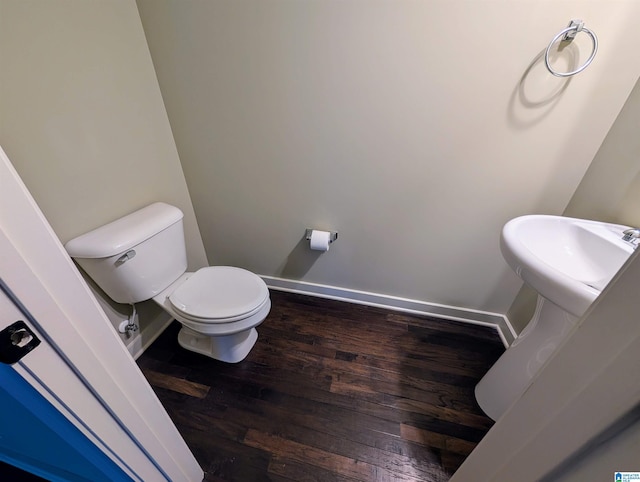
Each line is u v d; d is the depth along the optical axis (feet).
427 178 4.00
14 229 1.07
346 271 5.36
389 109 3.60
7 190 1.02
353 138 3.92
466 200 4.04
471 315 5.17
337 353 4.61
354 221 4.69
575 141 3.29
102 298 3.75
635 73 2.81
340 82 3.55
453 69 3.21
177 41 3.67
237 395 3.92
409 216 4.40
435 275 4.93
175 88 4.05
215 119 4.19
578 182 3.52
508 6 2.80
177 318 3.71
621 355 0.91
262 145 4.28
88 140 3.23
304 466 3.20
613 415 0.93
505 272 4.55
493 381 3.67
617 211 2.97
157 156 4.26
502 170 3.68
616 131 3.03
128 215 3.83
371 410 3.77
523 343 3.25
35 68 2.66
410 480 3.11
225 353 4.27
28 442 1.93
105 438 1.73
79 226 3.28
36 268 1.17
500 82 3.17
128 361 1.79
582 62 2.89
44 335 1.26
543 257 2.85
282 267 5.69
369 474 3.14
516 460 1.49
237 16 3.36
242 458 3.26
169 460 2.41
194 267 5.68
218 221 5.35
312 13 3.19
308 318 5.31
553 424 1.22
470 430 3.58
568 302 2.01
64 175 3.04
